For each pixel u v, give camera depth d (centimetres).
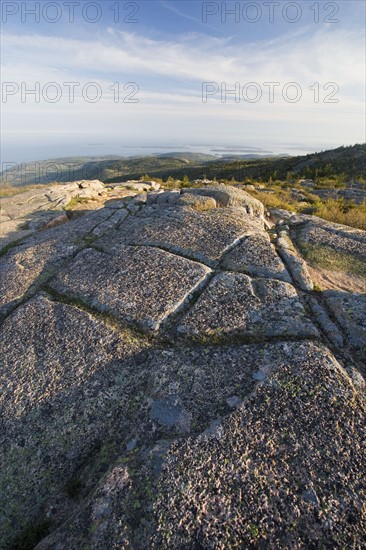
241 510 341
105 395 513
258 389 461
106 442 457
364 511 334
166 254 809
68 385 532
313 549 312
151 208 1174
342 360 519
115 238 962
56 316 668
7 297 760
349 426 407
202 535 326
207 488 360
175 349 565
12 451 462
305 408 430
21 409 507
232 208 1105
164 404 471
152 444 419
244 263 758
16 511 409
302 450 387
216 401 460
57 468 443
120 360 560
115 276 759
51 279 811
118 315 648
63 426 483
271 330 574
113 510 356
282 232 965
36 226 1307
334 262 802
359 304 616
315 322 593
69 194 1827
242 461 381
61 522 388
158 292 686
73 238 1020
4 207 1638
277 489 355
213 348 554
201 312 627
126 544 328
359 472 364
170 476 373
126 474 387
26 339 626
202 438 409
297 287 692
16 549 379
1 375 563
